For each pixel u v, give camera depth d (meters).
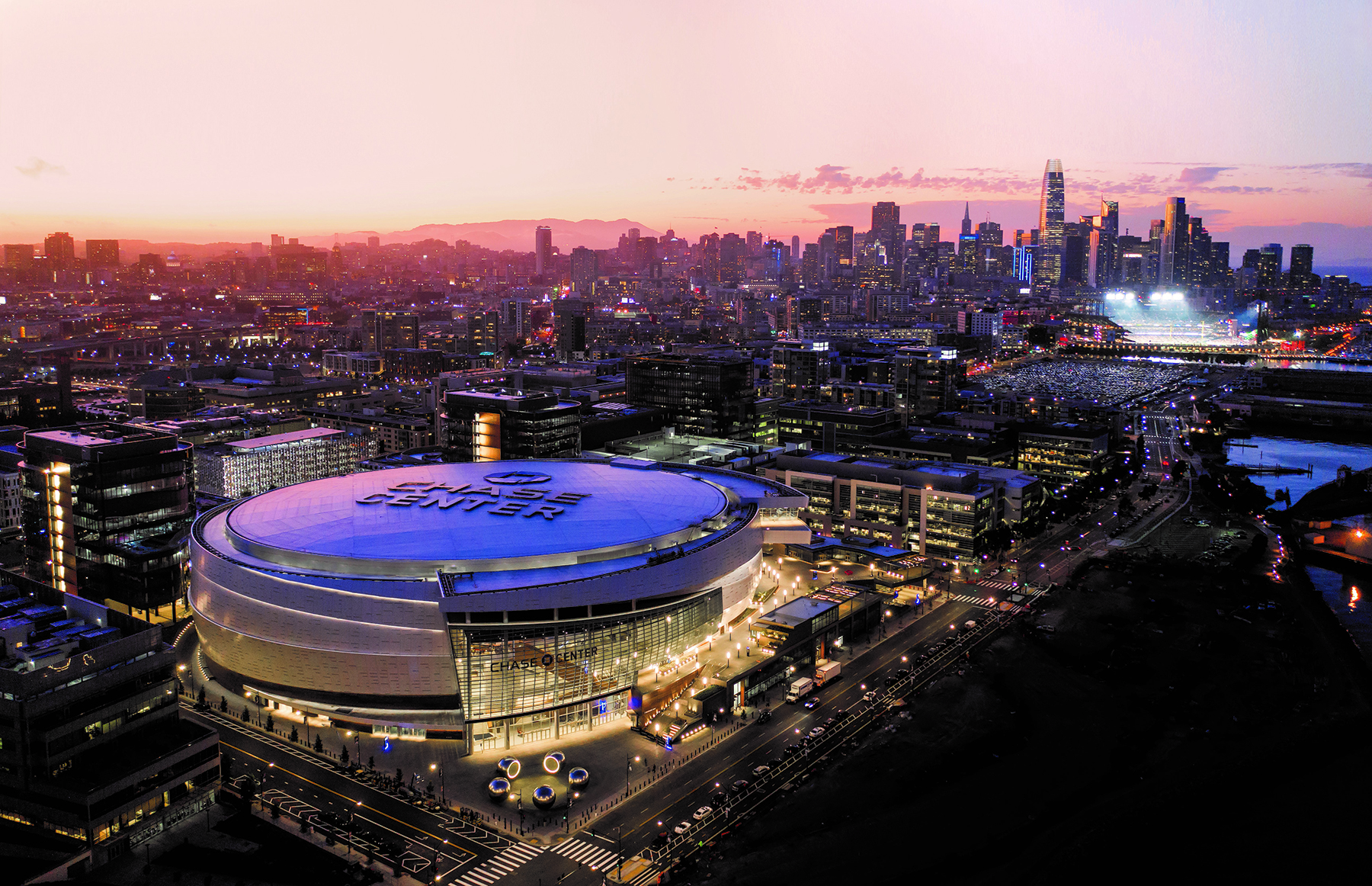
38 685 151.00
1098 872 151.50
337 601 189.88
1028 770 179.88
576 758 183.88
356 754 184.38
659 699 198.38
